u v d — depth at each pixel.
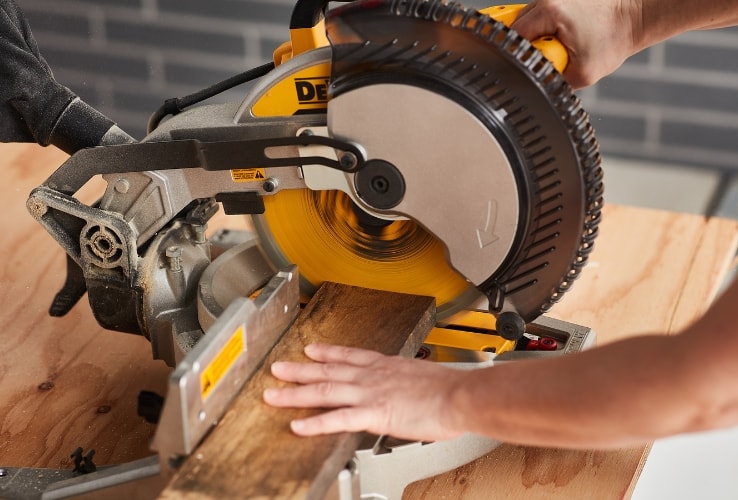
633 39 1.69
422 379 1.29
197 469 1.22
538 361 1.21
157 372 1.83
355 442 1.32
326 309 1.54
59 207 1.64
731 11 1.64
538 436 1.19
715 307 1.04
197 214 1.71
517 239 1.44
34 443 1.66
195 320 1.67
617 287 2.01
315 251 1.61
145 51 3.96
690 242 2.14
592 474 1.54
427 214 1.45
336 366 1.35
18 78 1.66
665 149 3.64
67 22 3.97
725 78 3.46
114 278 1.66
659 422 1.08
